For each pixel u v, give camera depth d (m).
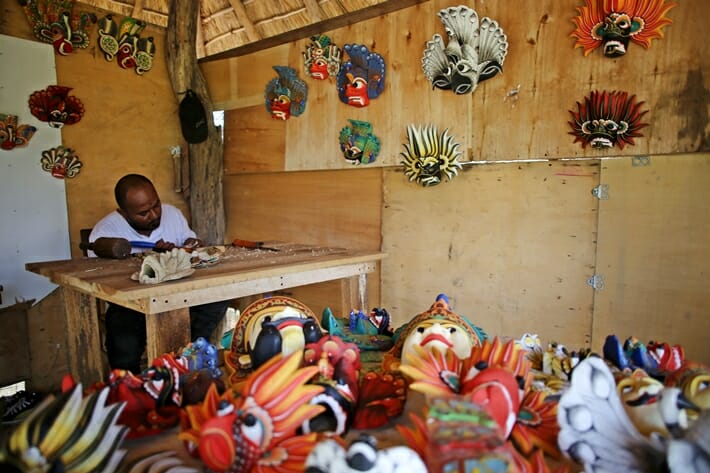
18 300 2.57
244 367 0.95
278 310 1.04
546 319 1.88
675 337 1.59
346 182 2.49
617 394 0.67
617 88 1.64
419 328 0.94
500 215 1.97
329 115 2.50
